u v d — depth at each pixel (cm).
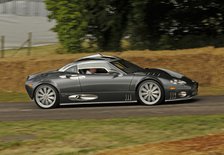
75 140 1329
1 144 1322
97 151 1190
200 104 1950
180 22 3647
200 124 1461
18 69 2988
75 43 3403
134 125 1501
